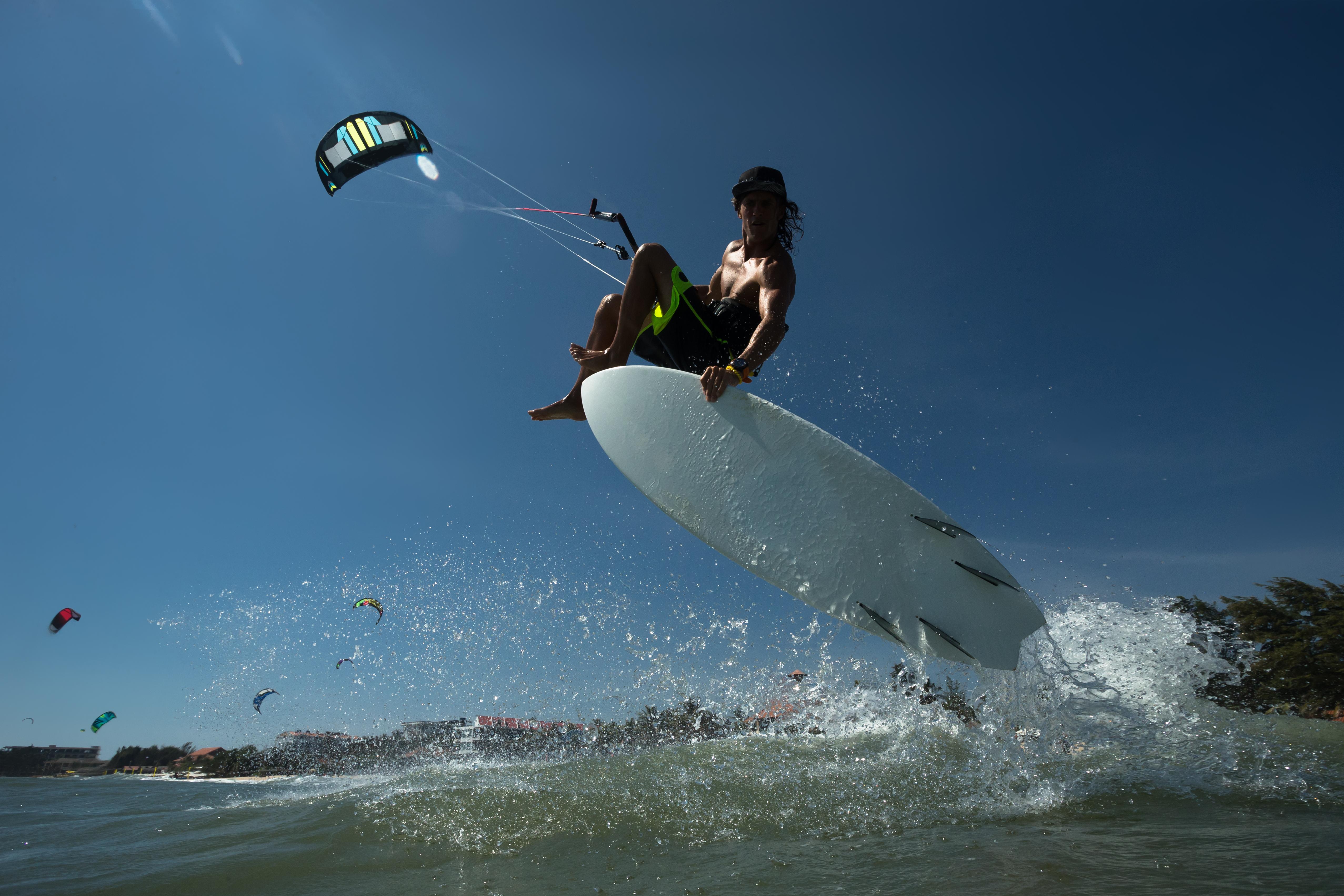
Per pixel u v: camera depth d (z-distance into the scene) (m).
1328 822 2.01
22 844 3.10
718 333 3.46
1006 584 2.75
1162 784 2.52
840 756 3.07
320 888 1.92
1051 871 1.59
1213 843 1.79
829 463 2.93
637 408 3.24
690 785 2.79
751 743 3.43
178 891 2.00
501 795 2.81
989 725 2.87
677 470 3.16
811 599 2.92
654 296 3.50
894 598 2.82
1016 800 2.41
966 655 2.75
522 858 2.10
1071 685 3.01
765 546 2.99
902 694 3.52
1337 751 2.90
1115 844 1.82
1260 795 2.38
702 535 3.11
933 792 2.54
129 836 3.07
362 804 2.97
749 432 3.04
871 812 2.36
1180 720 3.32
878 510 2.86
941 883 1.55
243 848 2.48
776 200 3.40
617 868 1.92
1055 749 2.87
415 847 2.29
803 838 2.11
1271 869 1.54
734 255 3.63
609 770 3.13
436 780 3.37
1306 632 20.12
